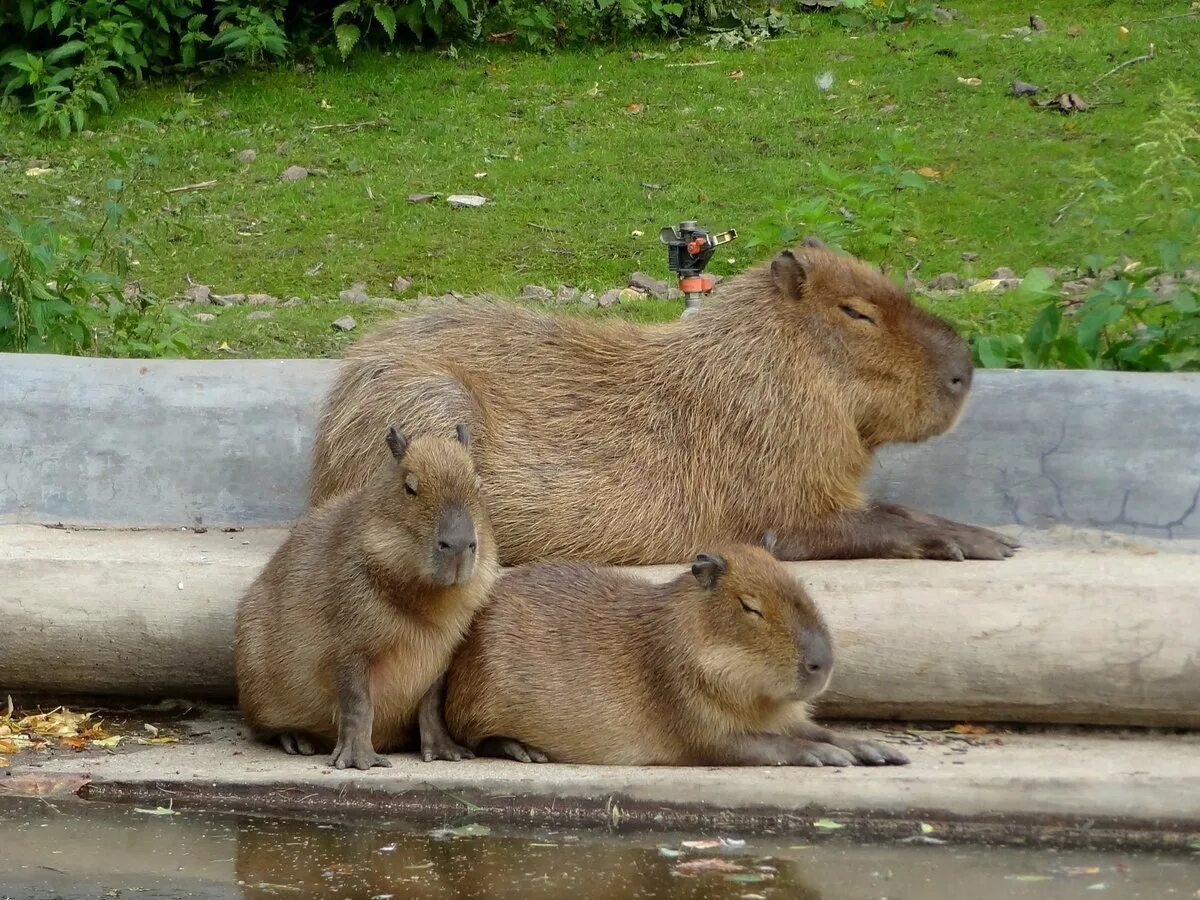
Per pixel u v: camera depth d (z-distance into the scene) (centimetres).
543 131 1494
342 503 640
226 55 1652
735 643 582
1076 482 750
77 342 962
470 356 736
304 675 614
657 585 629
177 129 1536
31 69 1570
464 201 1358
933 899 492
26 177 1434
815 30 1666
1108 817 554
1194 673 609
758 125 1462
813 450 705
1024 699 627
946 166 1347
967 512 763
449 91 1589
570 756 608
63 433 822
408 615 595
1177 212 927
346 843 555
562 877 516
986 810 558
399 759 620
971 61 1544
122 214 1087
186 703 727
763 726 600
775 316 718
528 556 712
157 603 693
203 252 1285
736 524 712
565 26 1702
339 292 1209
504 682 610
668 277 1209
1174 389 744
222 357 1027
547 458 710
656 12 1661
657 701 598
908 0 1692
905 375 702
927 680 632
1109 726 637
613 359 734
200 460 816
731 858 535
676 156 1418
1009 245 1192
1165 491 739
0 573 699
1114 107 1423
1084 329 825
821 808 563
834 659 605
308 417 811
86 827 573
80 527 815
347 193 1391
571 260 1246
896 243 1204
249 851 546
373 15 1667
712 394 717
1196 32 1561
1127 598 618
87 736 676
